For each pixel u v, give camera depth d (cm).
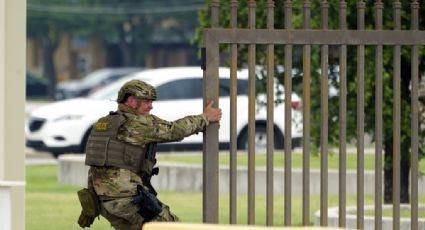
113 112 2623
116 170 2572
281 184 4897
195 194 5016
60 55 18912
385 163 3784
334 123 3769
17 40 3203
